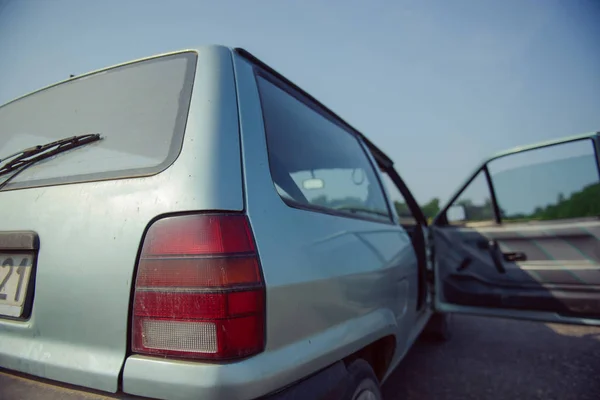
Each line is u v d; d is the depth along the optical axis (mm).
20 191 1293
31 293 1174
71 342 1082
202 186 1046
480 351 3570
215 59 1314
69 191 1199
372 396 1611
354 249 1596
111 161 1221
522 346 3682
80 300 1079
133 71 1455
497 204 3518
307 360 1153
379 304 1750
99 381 1006
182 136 1149
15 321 1186
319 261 1307
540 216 3547
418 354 3521
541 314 2732
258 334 1013
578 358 3330
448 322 3893
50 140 1498
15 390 1116
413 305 2365
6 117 1749
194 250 997
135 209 1076
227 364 948
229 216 1043
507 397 2666
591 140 2844
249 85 1369
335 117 2125
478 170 3354
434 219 3391
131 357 994
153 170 1120
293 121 1620
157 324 988
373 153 2734
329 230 1459
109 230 1088
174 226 1023
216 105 1195
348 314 1450
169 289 991
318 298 1265
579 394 2680
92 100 1482
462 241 3156
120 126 1319
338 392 1281
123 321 1016
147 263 1021
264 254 1079
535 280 2805
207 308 966
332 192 1766
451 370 3141
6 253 1260
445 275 3178
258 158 1227
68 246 1132
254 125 1282
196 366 940
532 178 3506
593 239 2631
